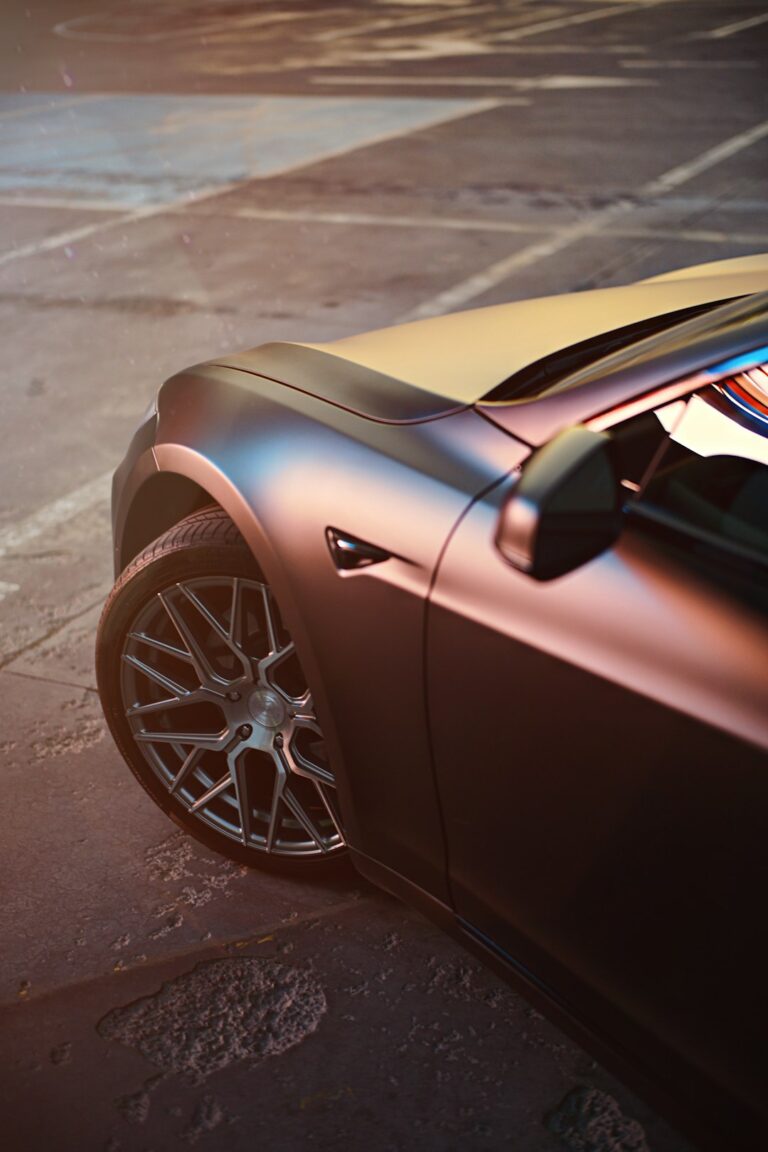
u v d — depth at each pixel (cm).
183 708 262
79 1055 219
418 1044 219
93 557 400
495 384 205
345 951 240
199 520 235
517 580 174
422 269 700
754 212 783
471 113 1180
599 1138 199
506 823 183
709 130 1049
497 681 176
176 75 1524
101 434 496
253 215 845
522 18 1927
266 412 220
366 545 195
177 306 657
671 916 161
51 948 244
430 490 189
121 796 287
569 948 181
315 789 250
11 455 482
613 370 185
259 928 246
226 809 259
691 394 171
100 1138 203
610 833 166
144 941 245
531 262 702
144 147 1105
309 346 246
